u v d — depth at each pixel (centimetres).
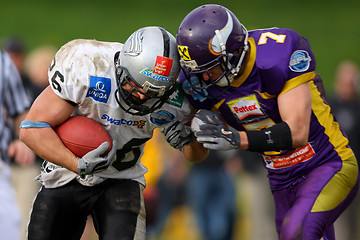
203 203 2969
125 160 1539
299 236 1455
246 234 3161
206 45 1417
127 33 6806
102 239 1508
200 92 1506
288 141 1428
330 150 1558
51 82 1434
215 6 1471
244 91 1504
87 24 7056
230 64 1458
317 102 1547
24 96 1948
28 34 6669
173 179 3088
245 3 7631
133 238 1488
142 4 7744
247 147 1437
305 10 7438
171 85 1437
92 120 1470
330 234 1582
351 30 6831
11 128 1944
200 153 1677
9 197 1847
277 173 1603
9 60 1930
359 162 2786
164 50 1405
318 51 6356
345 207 1562
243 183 3272
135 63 1393
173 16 7338
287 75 1462
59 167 1520
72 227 1577
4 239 1797
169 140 1530
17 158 1966
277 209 1652
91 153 1425
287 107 1450
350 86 2808
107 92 1441
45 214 1514
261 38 1502
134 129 1498
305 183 1540
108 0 7881
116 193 1530
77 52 1443
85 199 1546
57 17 7269
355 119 2786
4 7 7512
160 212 3031
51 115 1430
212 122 1466
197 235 3133
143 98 1419
